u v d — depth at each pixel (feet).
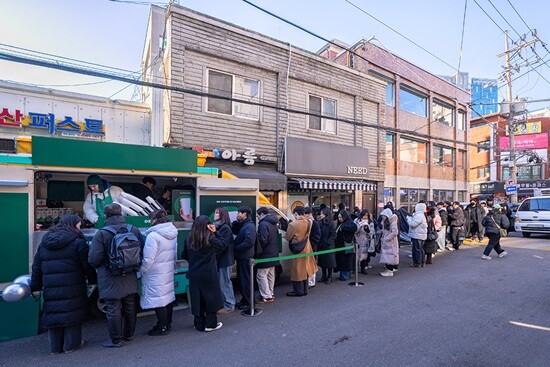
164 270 15.38
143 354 13.66
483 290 22.89
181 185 22.77
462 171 80.74
